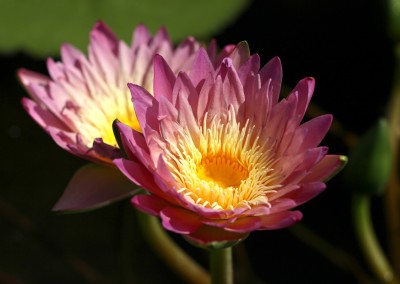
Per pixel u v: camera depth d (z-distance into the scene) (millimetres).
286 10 967
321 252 872
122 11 917
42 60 978
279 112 668
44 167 942
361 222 841
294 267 864
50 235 902
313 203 893
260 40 960
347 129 922
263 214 651
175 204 661
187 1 925
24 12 911
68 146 707
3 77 984
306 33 961
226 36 964
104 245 896
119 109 748
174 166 676
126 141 651
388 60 948
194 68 676
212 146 687
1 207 914
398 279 859
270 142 674
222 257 717
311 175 661
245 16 968
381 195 901
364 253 854
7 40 899
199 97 675
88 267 882
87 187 706
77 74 747
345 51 953
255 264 865
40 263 887
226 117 682
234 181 686
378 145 799
